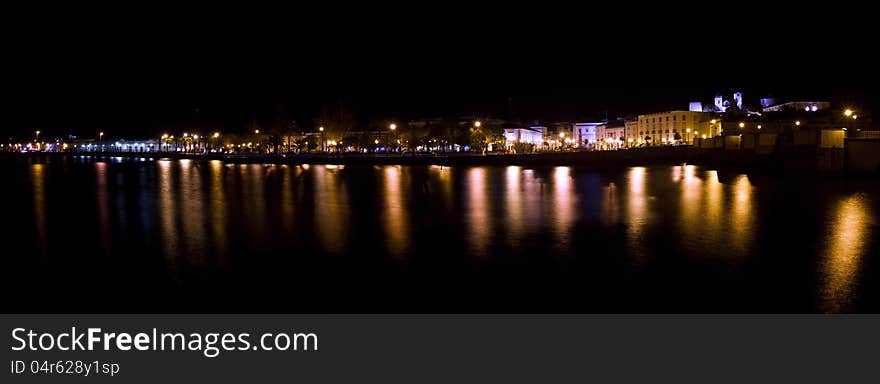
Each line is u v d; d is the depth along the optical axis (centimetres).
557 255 1090
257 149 10688
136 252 1131
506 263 1021
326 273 949
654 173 3925
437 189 2653
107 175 3947
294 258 1066
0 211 1848
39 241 1267
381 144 10175
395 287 863
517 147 10681
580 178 3438
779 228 1414
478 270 967
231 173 4153
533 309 763
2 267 1004
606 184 2934
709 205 1928
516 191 2536
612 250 1139
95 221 1591
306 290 849
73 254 1115
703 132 11831
